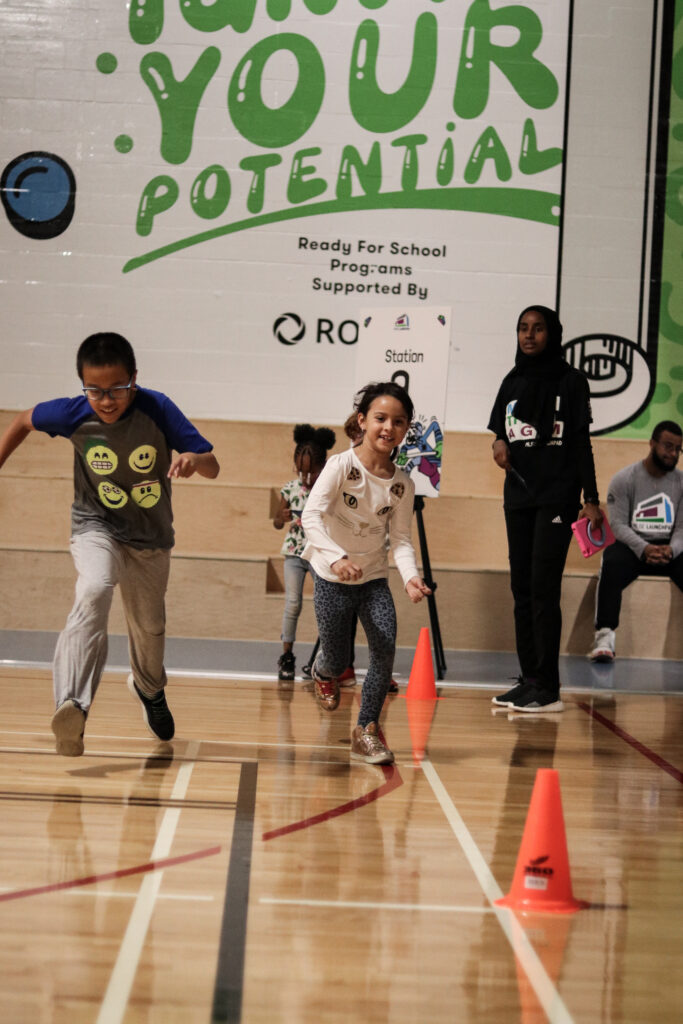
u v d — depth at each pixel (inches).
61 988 110.3
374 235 457.1
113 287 453.1
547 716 284.8
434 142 457.1
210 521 423.5
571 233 458.9
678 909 143.9
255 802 186.5
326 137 455.5
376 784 203.5
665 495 386.9
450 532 431.5
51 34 449.4
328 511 213.6
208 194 454.3
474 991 115.1
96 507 209.9
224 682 312.5
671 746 251.6
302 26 454.0
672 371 461.1
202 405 456.1
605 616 383.2
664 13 457.1
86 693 196.7
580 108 457.1
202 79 453.7
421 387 340.2
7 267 450.6
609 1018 110.0
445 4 455.5
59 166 450.6
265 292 456.4
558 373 285.9
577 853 167.3
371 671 222.2
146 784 194.5
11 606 392.5
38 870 146.0
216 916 132.6
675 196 458.9
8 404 450.6
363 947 125.3
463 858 161.2
